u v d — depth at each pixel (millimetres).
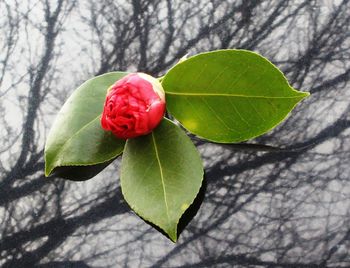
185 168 550
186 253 576
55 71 668
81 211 602
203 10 677
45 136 636
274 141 599
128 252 583
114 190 604
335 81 618
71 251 590
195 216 583
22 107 654
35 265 590
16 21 707
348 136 595
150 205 543
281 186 584
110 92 549
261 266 564
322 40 640
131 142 562
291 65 631
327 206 575
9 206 611
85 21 694
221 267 568
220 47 652
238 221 578
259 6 668
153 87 553
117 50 669
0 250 599
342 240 563
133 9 691
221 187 588
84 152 565
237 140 569
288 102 553
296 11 660
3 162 629
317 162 589
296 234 570
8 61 682
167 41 665
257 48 645
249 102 558
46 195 610
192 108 565
